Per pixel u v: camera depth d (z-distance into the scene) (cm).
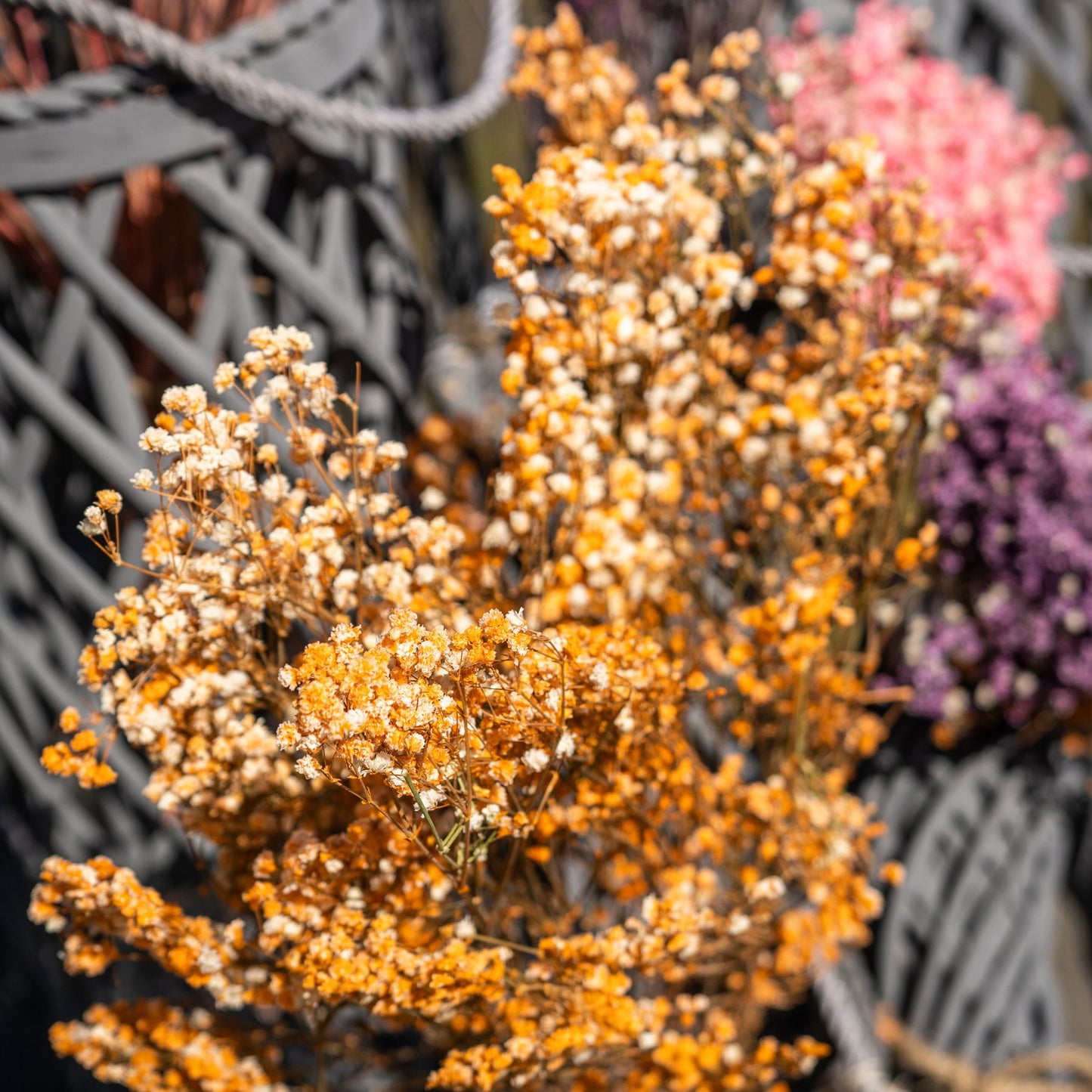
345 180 113
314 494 65
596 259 68
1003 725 126
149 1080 70
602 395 72
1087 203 189
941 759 126
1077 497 112
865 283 75
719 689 73
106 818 115
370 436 64
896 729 125
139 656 62
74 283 99
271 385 59
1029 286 131
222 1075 70
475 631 49
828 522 79
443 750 50
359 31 113
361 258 122
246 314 106
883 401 69
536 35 93
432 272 167
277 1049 78
